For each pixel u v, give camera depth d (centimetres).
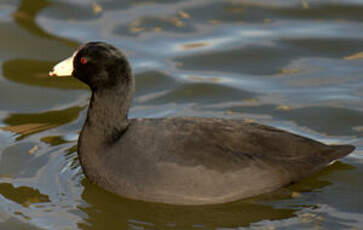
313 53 1725
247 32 1844
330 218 1083
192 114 1456
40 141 1356
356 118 1413
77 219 1100
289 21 1898
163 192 1072
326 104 1475
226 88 1571
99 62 1109
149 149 1082
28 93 1562
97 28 1847
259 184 1093
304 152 1152
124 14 1939
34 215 1110
